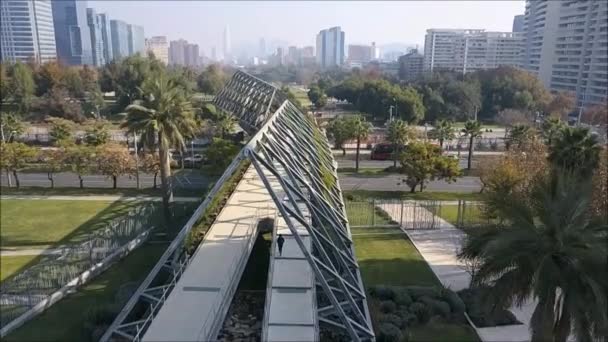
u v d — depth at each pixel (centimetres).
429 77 14638
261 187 3772
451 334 2662
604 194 3359
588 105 13612
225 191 3575
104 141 6625
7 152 5456
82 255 3522
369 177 6488
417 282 3344
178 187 5725
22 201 5169
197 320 1884
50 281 3148
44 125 9500
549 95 12231
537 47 18625
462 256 2331
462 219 4494
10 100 11100
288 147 2892
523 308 2908
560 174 2262
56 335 2644
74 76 12375
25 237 4106
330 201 3023
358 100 13338
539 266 1908
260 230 3030
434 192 5731
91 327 2591
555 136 4722
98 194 5450
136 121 4228
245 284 3161
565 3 15888
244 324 2667
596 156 3947
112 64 13625
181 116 4378
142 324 1994
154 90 4328
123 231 3906
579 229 2031
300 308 1995
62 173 6419
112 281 3344
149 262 3672
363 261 3703
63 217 4647
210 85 14475
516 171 4138
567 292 1912
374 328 2408
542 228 2114
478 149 8412
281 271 2323
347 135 6969
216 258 2438
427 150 5547
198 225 2888
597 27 14225
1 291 2986
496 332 2684
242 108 6975
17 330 2688
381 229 4419
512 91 12188
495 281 2077
